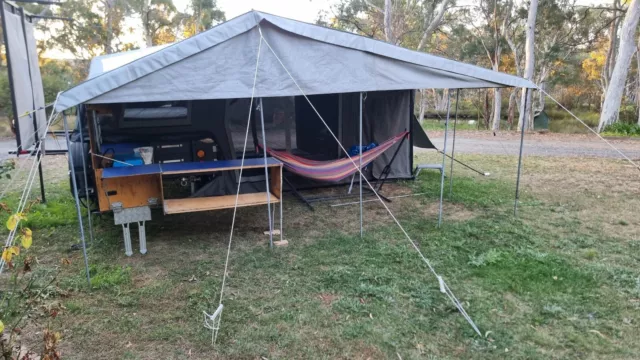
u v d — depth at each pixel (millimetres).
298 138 7031
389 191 6820
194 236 4883
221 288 3611
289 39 4129
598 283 3658
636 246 4523
